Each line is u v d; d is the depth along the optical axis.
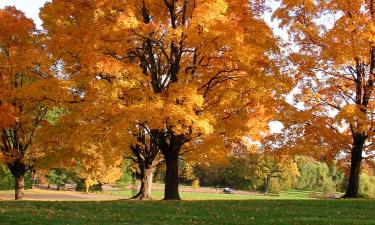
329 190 94.88
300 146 19.58
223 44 15.01
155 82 17.78
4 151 22.98
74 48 16.25
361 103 19.47
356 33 17.59
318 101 20.23
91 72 15.80
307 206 14.95
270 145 20.17
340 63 17.34
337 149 20.09
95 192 55.56
